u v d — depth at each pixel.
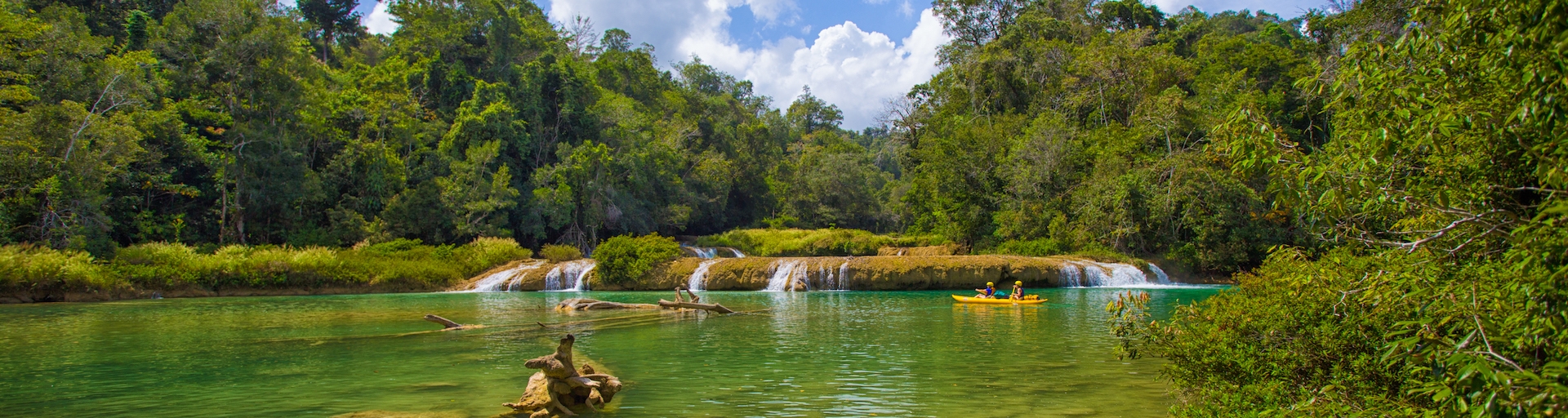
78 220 33.09
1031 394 9.81
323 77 54.19
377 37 83.56
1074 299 27.17
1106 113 52.88
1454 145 4.74
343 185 48.84
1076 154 46.69
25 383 11.15
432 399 9.88
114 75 37.88
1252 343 7.29
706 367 12.30
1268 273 8.16
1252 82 50.25
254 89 44.06
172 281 31.20
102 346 15.19
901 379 11.06
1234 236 37.00
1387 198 4.95
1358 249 6.91
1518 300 4.15
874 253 51.22
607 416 8.84
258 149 43.28
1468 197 4.66
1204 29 76.94
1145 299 8.75
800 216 78.44
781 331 17.22
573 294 33.25
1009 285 34.72
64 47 37.25
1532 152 3.76
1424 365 4.91
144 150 36.97
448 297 31.22
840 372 11.66
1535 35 3.58
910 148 60.16
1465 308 4.39
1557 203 3.08
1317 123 45.91
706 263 36.03
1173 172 38.84
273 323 19.80
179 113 41.81
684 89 102.00
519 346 14.98
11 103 34.62
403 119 51.22
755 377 11.31
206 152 42.50
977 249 47.22
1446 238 4.79
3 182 31.95
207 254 36.53
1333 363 6.59
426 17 65.81
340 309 24.52
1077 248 42.16
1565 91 3.53
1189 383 7.89
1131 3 70.38
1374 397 5.54
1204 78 51.44
